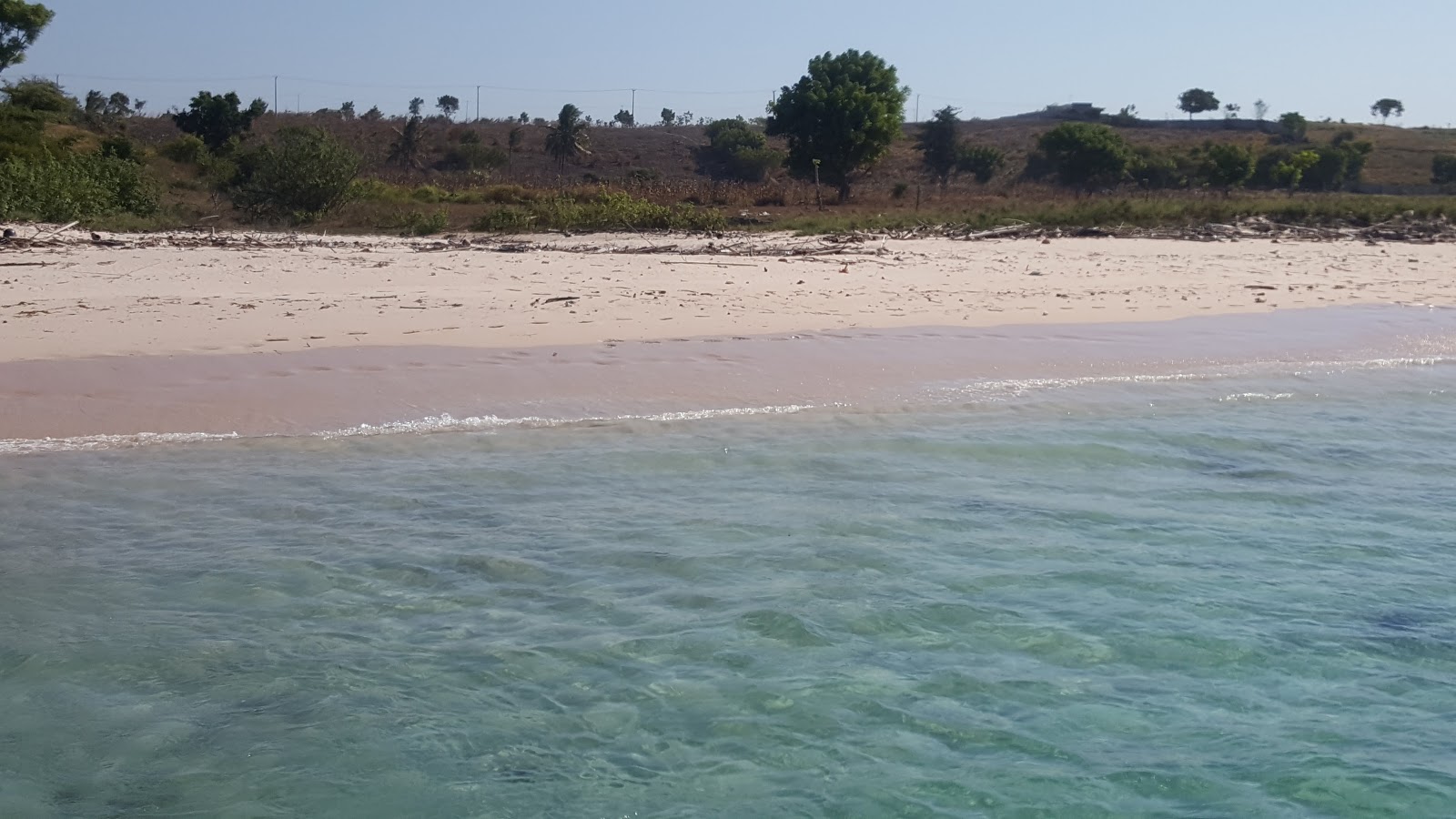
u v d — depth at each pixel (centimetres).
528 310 1467
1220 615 658
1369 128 9250
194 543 750
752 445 980
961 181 6538
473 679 581
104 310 1397
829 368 1216
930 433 1022
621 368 1189
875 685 575
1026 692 571
